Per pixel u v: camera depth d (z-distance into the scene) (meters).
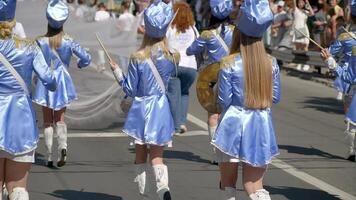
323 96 19.98
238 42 7.34
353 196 10.16
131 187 10.38
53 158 12.05
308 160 12.37
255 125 7.30
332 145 13.68
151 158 8.68
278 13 24.64
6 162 7.37
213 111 10.65
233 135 7.28
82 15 16.06
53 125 11.62
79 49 11.27
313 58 22.80
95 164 11.71
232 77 7.24
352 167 11.93
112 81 15.07
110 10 21.20
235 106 7.32
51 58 11.09
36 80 11.05
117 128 14.65
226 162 7.46
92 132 14.27
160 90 8.63
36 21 15.59
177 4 13.12
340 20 21.77
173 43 13.02
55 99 11.07
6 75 7.25
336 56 12.10
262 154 7.28
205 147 13.20
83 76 15.11
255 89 7.25
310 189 10.48
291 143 13.80
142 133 8.55
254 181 7.39
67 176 10.93
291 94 20.23
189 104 17.94
